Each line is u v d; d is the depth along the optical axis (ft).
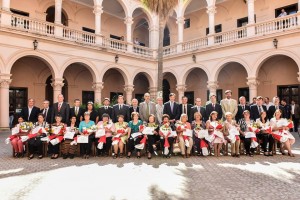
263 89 64.80
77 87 73.82
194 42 68.69
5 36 50.06
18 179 19.95
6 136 45.21
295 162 25.93
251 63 56.90
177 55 71.20
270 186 18.06
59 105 31.32
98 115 33.14
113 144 28.63
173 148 29.55
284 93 61.82
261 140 30.55
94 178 20.22
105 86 80.79
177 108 32.86
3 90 50.21
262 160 27.02
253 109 33.06
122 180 19.65
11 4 62.85
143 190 17.28
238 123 31.83
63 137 28.55
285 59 61.05
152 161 26.81
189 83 81.61
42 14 68.54
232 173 21.66
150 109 31.96
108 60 67.36
